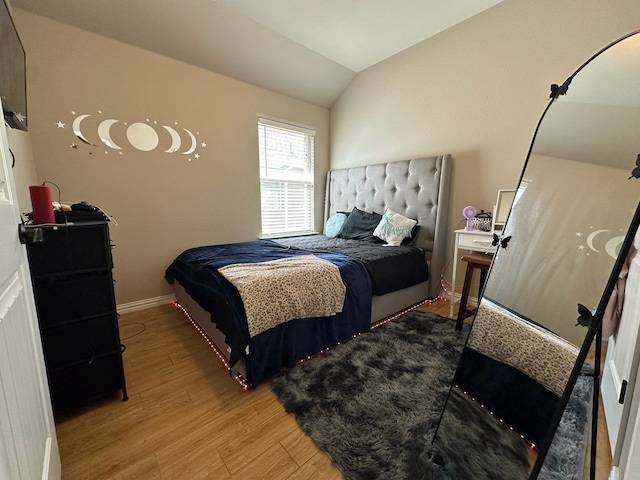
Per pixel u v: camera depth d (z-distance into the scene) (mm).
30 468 668
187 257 2400
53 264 1156
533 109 2162
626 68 990
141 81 2381
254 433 1193
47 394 918
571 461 1042
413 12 2361
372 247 2650
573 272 1011
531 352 1070
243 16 2400
